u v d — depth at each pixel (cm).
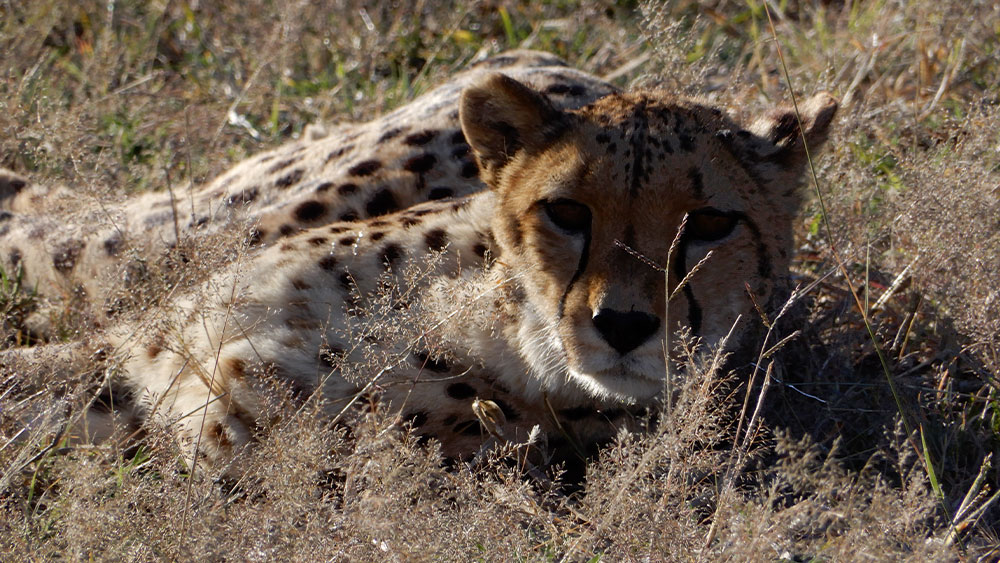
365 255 859
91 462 708
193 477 725
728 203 732
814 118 817
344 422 788
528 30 1600
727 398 770
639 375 727
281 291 855
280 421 758
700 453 692
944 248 895
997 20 1318
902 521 640
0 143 1148
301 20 1520
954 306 878
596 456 842
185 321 851
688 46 1201
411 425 776
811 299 955
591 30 1581
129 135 1306
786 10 1597
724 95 1166
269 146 1317
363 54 1507
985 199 911
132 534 648
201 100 1423
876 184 1048
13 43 1439
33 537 659
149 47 1534
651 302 702
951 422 827
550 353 767
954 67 1280
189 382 825
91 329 891
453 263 832
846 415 864
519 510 712
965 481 783
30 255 1049
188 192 1077
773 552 634
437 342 771
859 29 1405
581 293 721
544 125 785
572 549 652
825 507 702
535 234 754
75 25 1579
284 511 640
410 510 649
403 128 1027
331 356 786
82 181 1016
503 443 799
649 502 666
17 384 821
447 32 1565
